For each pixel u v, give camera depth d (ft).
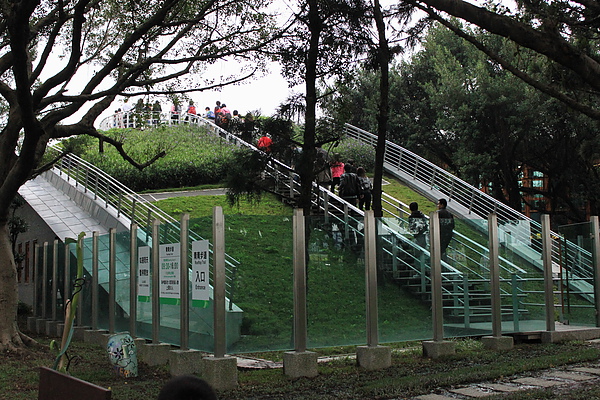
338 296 33.04
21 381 30.63
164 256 34.99
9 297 41.16
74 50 37.73
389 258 34.71
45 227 71.00
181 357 31.53
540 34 21.50
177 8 45.27
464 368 29.89
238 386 28.53
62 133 43.29
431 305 35.45
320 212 65.46
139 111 47.29
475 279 37.29
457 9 22.07
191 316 31.96
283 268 31.81
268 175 45.62
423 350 35.19
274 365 35.63
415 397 24.63
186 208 72.18
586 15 26.86
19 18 30.22
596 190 103.76
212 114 123.65
